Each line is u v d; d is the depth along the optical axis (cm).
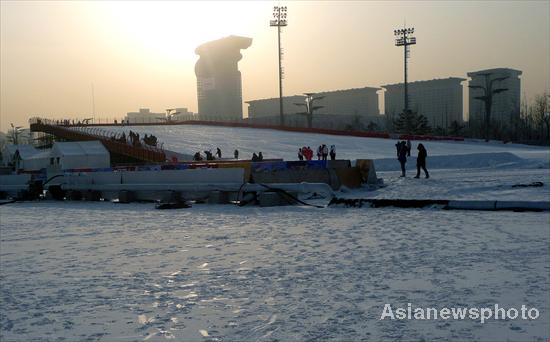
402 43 8181
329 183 1912
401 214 1259
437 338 414
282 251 827
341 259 742
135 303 550
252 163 1897
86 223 1385
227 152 5806
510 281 577
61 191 2500
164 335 446
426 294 539
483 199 1391
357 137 7850
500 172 2748
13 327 486
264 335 437
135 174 2092
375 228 1047
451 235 916
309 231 1043
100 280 668
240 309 514
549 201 1219
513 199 1361
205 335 442
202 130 8850
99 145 4625
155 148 5406
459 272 629
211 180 1831
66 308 542
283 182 1850
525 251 746
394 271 651
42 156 4916
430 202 1351
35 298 589
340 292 563
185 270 710
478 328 432
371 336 425
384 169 3838
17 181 2847
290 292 571
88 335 454
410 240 882
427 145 6744
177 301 552
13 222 1505
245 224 1206
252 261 754
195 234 1073
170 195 1889
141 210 1703
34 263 813
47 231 1245
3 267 788
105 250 913
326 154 4284
